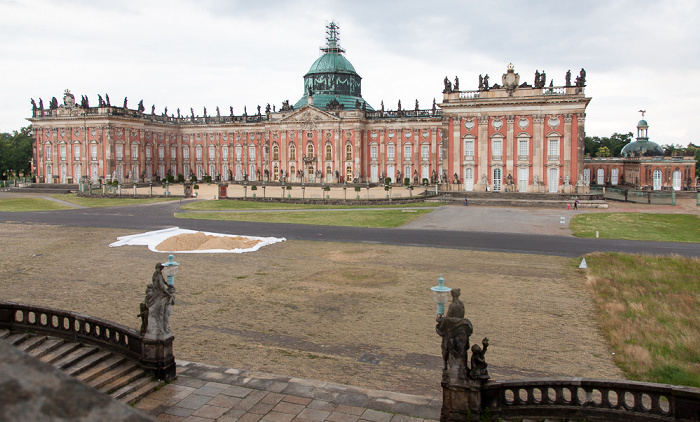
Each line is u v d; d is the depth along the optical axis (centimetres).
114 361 2023
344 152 12912
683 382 1970
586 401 1623
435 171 12388
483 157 9875
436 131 12362
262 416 1698
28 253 4628
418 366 2194
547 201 8825
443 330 1684
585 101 9250
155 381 1938
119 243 5103
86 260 4338
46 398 272
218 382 1962
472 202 9188
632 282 3466
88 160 12669
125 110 13012
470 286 3478
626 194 9775
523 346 2412
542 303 3081
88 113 12606
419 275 3809
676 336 2453
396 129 12688
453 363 1658
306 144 13188
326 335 2569
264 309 2988
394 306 3044
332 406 1777
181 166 14862
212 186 13088
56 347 2094
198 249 4825
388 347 2409
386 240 5394
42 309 2205
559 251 4712
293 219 7150
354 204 8994
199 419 1675
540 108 9512
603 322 2708
